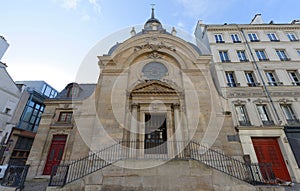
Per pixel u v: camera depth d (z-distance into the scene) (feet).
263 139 37.93
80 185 21.63
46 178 35.04
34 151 39.11
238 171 28.50
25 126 62.44
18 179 26.45
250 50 50.08
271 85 44.29
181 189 21.59
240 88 43.78
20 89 63.67
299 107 40.88
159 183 21.84
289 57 48.98
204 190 21.61
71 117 43.83
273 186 21.84
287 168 34.65
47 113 44.19
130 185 21.74
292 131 37.29
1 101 55.26
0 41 57.00
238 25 55.57
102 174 22.24
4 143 53.42
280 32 54.03
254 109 41.04
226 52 51.62
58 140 41.16
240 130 37.50
